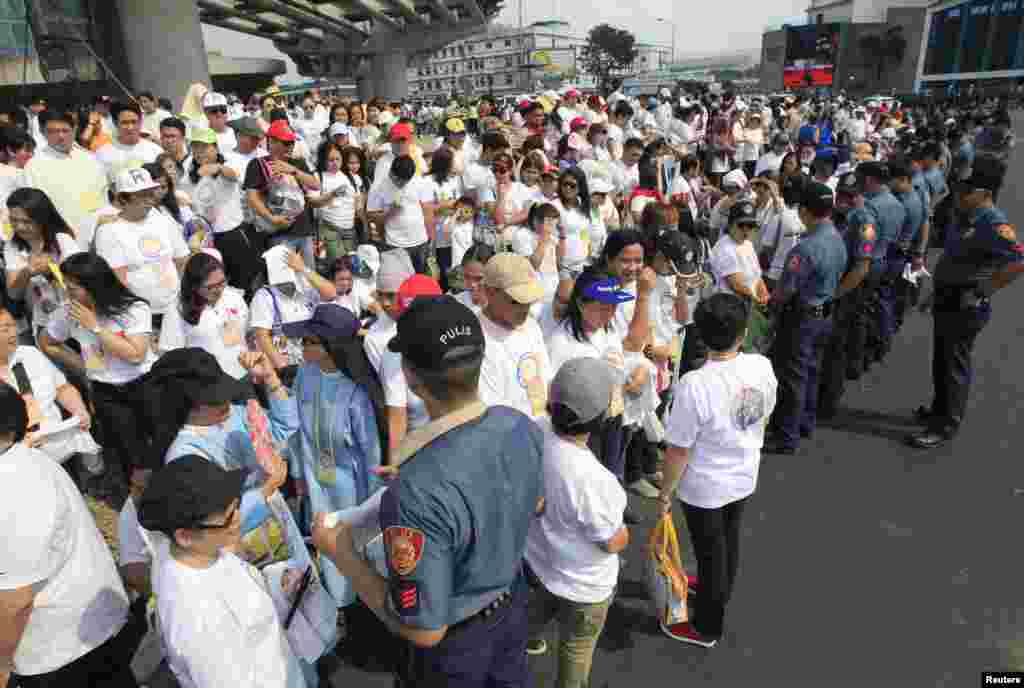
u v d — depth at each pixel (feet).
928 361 21.09
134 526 8.03
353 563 6.08
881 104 68.13
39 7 46.26
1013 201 44.47
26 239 13.16
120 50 53.11
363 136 36.99
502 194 21.99
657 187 25.68
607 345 11.37
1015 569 11.83
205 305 12.86
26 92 30.73
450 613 5.83
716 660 10.02
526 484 5.92
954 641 10.26
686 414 8.96
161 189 17.61
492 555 5.73
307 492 10.90
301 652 7.85
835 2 313.53
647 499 14.43
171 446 7.87
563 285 11.80
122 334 11.96
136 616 9.61
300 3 122.21
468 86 347.97
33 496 6.48
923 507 13.73
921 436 16.10
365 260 16.19
